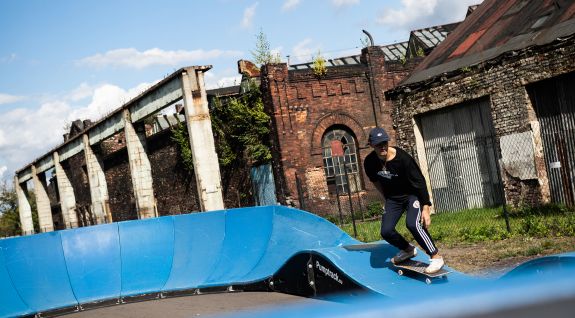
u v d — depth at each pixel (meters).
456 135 15.76
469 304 0.67
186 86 18.89
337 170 23.86
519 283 0.74
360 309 0.75
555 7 14.19
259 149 23.58
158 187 30.19
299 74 23.42
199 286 9.50
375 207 22.83
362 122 24.11
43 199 40.88
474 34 16.78
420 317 0.66
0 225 52.03
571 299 0.61
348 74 24.14
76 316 8.90
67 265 10.25
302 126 23.22
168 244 10.79
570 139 12.51
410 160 6.08
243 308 7.31
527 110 13.17
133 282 10.03
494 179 14.76
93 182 29.92
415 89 16.30
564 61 12.07
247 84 25.09
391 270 6.53
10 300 9.33
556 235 9.57
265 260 9.64
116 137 35.88
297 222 10.12
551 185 13.14
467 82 14.62
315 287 7.38
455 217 14.18
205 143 18.92
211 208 18.59
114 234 10.79
